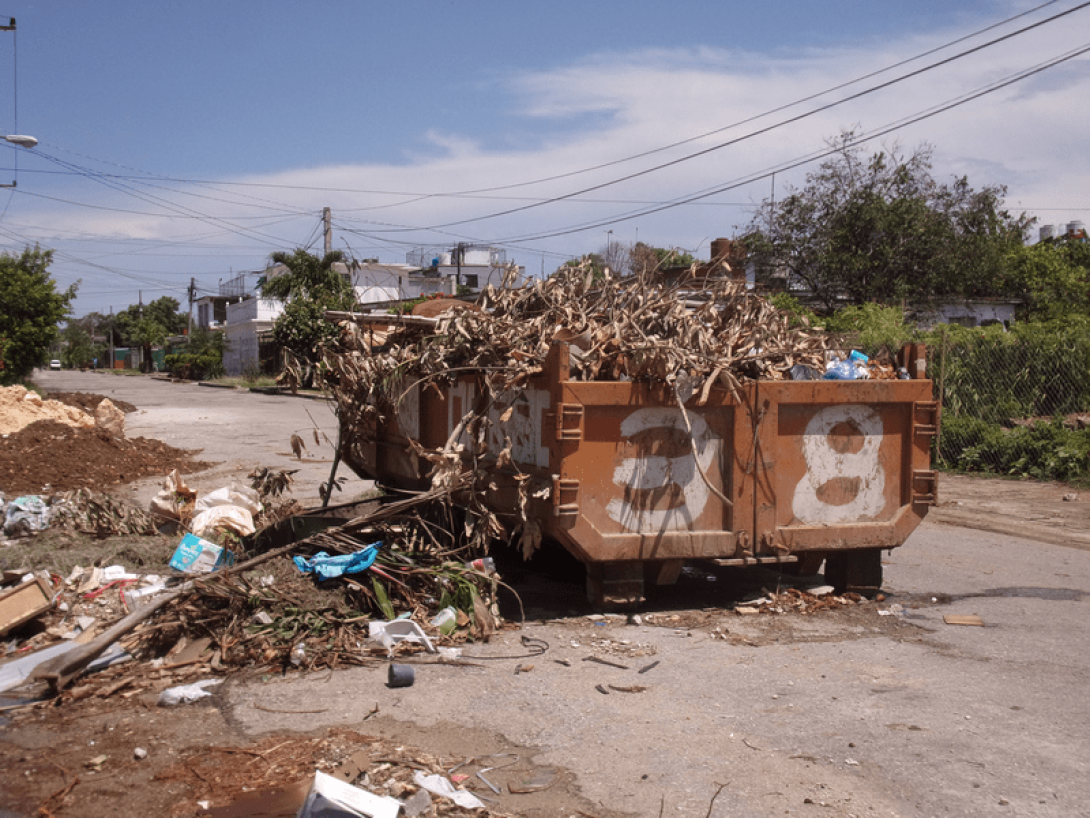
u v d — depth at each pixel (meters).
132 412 25.30
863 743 3.76
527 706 4.11
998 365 14.88
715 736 3.81
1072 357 14.52
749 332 6.03
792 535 5.70
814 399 5.70
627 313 5.78
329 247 36.44
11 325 32.03
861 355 6.40
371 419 7.56
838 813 3.15
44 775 3.38
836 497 5.85
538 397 5.45
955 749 3.71
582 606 5.88
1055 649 5.11
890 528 5.91
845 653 4.99
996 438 13.11
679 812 3.15
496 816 3.09
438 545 5.75
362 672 4.52
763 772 3.47
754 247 28.25
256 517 7.27
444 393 6.48
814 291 28.41
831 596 6.15
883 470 5.93
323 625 4.94
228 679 4.39
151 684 4.30
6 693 4.21
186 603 4.95
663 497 5.47
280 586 5.16
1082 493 11.31
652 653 4.94
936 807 3.21
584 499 5.30
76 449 12.48
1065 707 4.20
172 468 12.75
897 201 27.05
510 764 3.51
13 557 6.27
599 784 3.35
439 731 3.81
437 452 5.86
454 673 4.54
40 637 5.03
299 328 33.38
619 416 5.34
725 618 5.66
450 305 7.58
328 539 5.61
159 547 6.61
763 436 5.62
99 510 7.24
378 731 3.79
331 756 3.52
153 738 3.70
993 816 3.14
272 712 3.98
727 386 5.41
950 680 4.56
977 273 27.00
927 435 5.95
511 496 5.59
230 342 60.94
